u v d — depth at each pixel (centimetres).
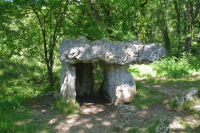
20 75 1097
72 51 501
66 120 473
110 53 504
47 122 457
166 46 1739
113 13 926
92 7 903
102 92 686
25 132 400
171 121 401
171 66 1048
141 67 1142
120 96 563
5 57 949
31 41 799
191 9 1356
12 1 681
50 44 820
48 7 742
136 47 519
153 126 397
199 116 432
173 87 730
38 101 627
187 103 483
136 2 900
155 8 1627
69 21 870
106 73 635
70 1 778
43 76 1031
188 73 962
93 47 504
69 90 558
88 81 712
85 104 601
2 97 674
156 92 656
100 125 440
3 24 773
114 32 861
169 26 2144
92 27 826
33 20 823
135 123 437
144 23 1014
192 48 1484
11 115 489
